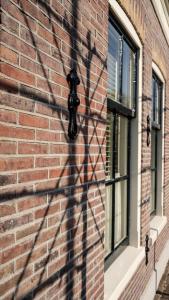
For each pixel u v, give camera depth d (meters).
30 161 2.06
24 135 2.00
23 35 1.98
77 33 2.68
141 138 4.91
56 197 2.38
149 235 5.52
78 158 2.73
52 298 2.35
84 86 2.82
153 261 5.88
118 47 4.14
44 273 2.24
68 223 2.58
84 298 2.89
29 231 2.06
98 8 3.11
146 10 5.00
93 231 3.08
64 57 2.47
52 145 2.32
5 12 1.82
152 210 7.05
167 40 7.21
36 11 2.11
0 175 1.80
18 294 1.96
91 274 3.05
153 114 6.56
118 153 4.43
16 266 1.94
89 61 2.92
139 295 4.77
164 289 6.17
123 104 4.44
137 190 4.81
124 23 3.98
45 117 2.22
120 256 4.48
